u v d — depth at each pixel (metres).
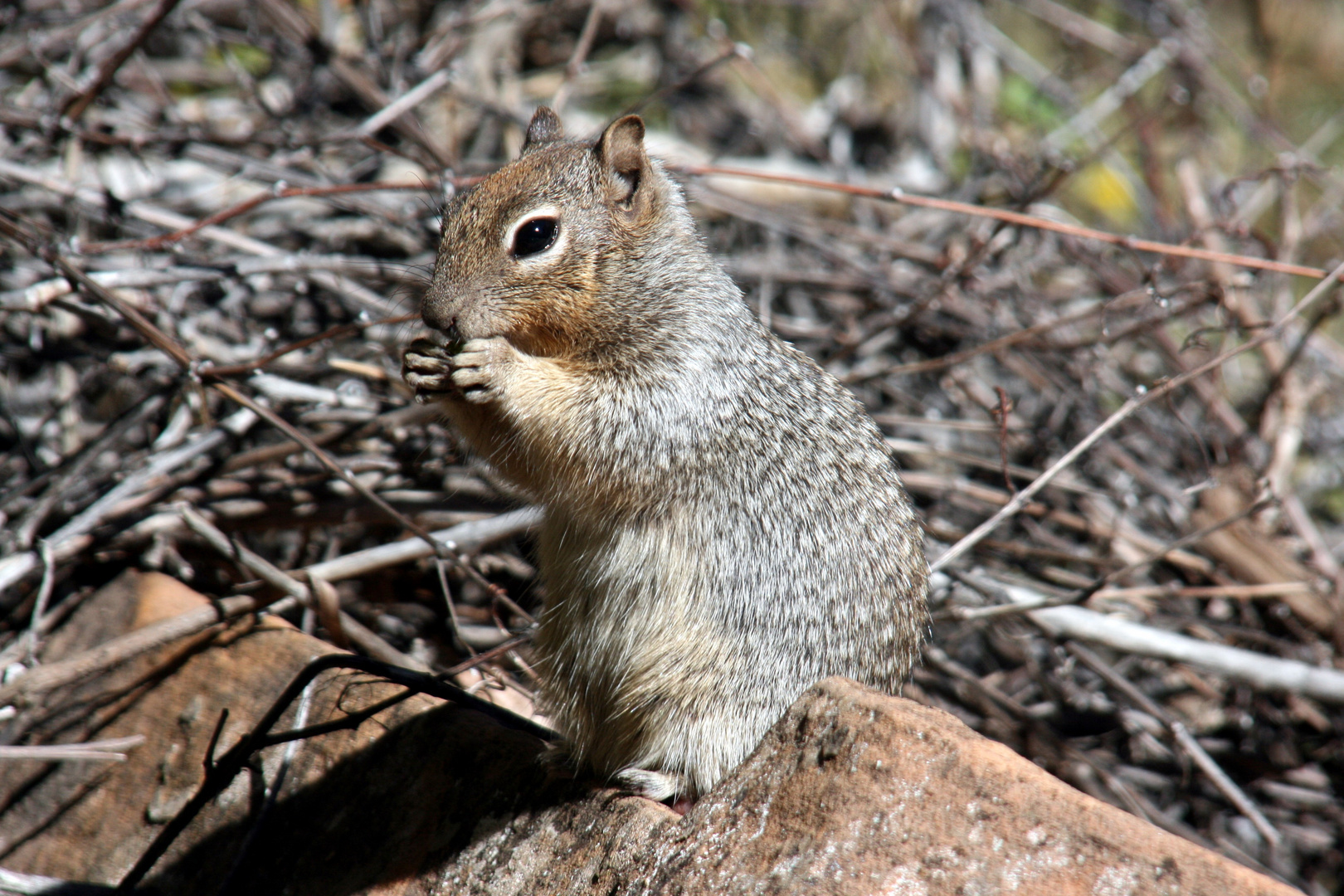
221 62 14.73
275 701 7.81
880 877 5.27
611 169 7.48
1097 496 11.85
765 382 7.47
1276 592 10.67
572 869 6.20
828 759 5.68
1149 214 15.83
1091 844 5.05
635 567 7.12
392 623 9.84
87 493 9.24
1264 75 19.72
